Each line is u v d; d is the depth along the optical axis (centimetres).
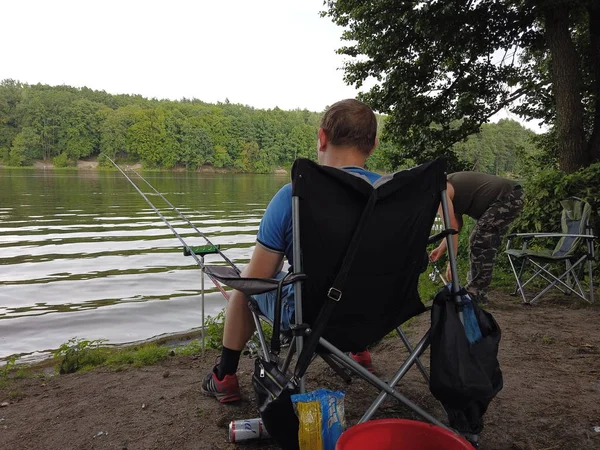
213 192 4634
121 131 10162
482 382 179
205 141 10425
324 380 292
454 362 180
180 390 285
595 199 649
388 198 185
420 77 1120
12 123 10400
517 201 418
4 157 10175
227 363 253
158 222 2273
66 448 225
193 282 1000
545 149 1260
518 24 1067
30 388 325
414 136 1204
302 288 183
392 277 195
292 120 11925
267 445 219
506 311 452
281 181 7394
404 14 1012
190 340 593
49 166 10150
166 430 235
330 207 178
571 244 504
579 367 305
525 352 336
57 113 10194
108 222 2259
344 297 188
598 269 602
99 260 1272
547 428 227
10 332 657
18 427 253
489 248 439
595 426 228
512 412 243
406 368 197
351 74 1187
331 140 201
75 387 314
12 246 1530
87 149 10156
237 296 240
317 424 168
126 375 335
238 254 1375
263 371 180
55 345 601
